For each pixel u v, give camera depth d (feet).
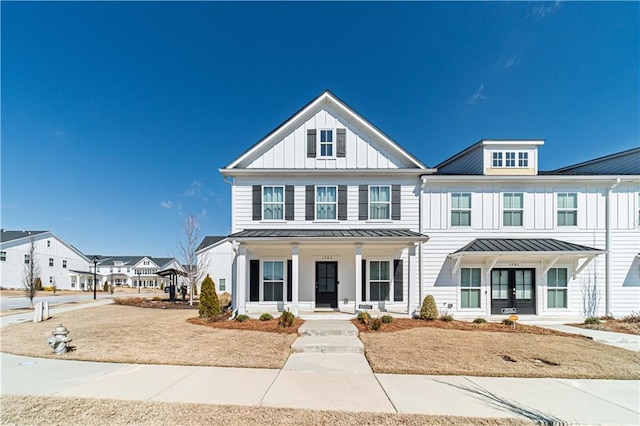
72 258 157.58
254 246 44.73
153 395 17.93
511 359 25.26
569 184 47.55
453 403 17.31
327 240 41.34
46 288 128.88
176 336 31.78
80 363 23.73
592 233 46.98
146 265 236.43
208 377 20.97
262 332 33.24
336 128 48.75
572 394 18.80
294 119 48.16
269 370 22.54
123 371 21.98
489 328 36.81
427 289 46.50
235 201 47.65
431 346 28.58
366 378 21.09
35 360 24.49
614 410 16.75
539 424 15.26
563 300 46.34
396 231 45.98
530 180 47.21
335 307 46.65
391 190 47.78
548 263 46.26
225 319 41.14
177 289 108.17
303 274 46.80
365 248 46.80
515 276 46.88
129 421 14.85
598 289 46.37
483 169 49.52
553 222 47.29
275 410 16.15
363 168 48.01
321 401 17.38
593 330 37.86
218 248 102.83
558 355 26.45
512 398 18.11
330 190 48.03
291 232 44.96
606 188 47.39
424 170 47.03
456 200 47.67
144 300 80.69
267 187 47.98
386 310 45.62
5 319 46.55
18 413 15.52
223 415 15.55
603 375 22.04
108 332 33.96
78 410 15.90
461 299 46.34
